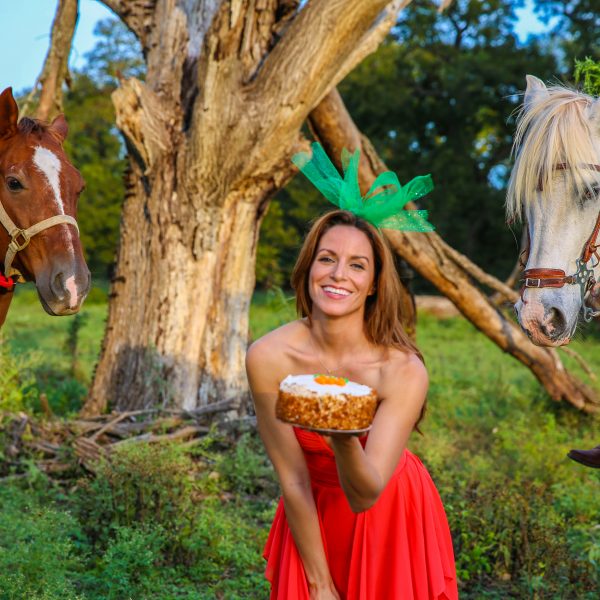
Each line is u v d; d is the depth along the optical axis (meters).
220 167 7.02
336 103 7.75
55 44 7.50
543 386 8.91
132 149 7.37
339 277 2.53
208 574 4.37
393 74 26.81
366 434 2.62
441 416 8.24
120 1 7.84
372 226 2.62
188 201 7.25
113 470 4.94
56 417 6.94
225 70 6.67
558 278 3.43
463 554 4.54
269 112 6.68
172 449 5.44
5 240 4.20
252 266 7.71
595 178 3.42
